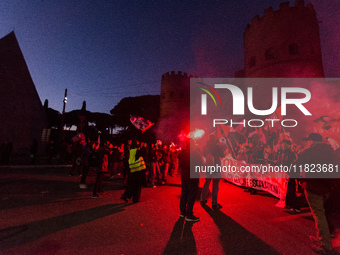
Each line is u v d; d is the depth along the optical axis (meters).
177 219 4.81
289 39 24.86
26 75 28.70
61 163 18.92
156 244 3.52
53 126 56.34
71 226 4.22
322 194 3.46
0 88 25.14
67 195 6.93
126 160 8.15
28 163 17.97
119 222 4.52
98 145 7.16
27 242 3.48
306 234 4.00
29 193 7.09
